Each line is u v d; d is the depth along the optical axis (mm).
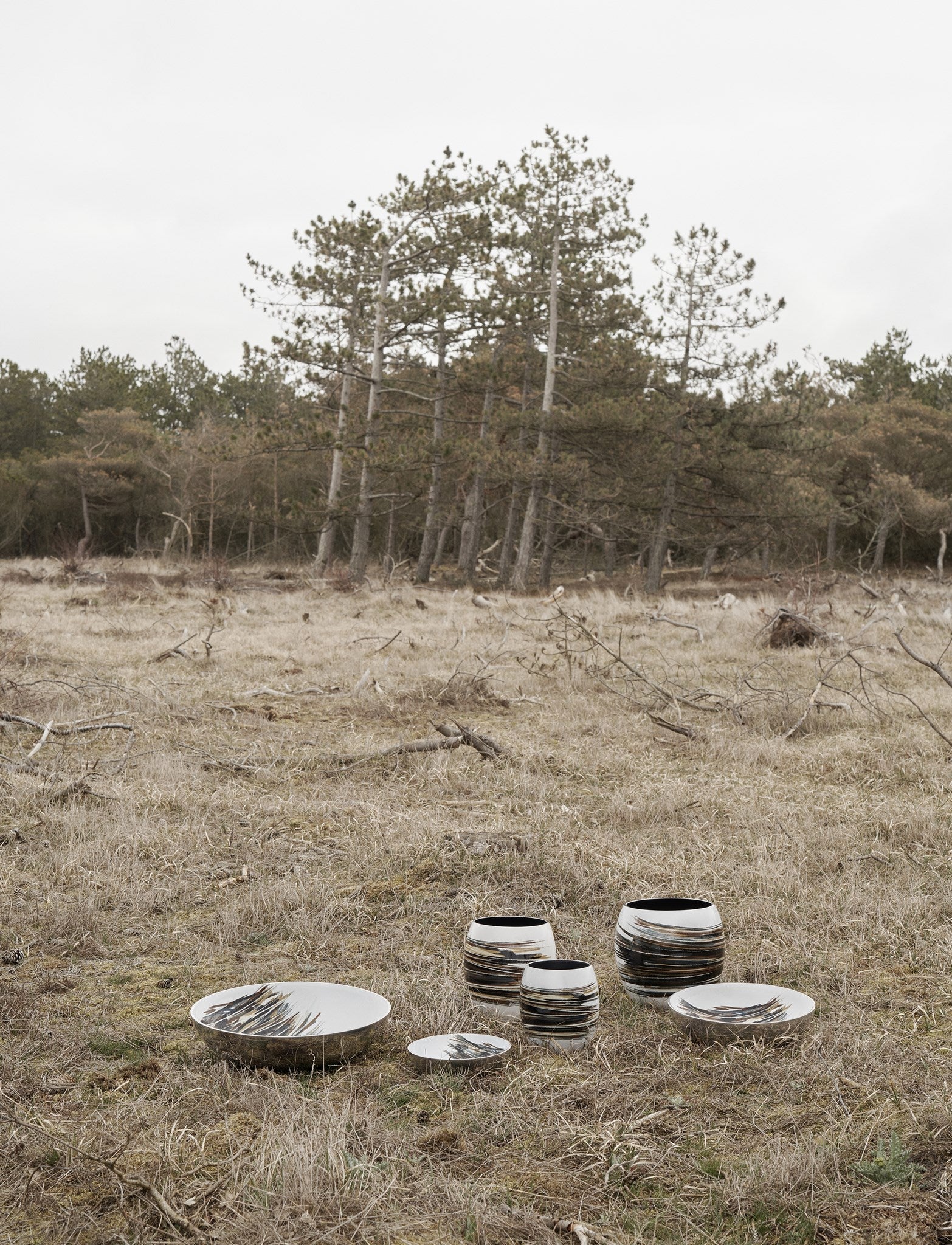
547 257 33312
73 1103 3021
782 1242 2365
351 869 5508
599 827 6441
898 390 52531
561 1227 2402
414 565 41750
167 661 13789
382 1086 3152
